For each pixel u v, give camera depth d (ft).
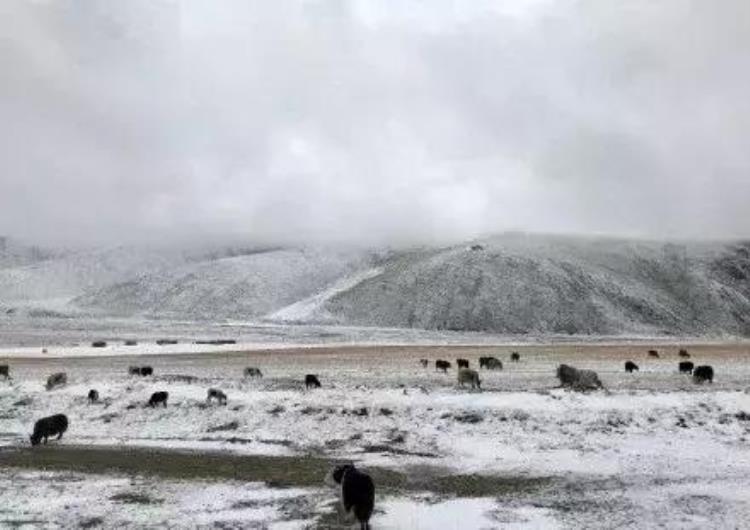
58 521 56.49
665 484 68.08
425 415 99.40
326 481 66.13
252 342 381.81
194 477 71.51
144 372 164.96
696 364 210.59
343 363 209.36
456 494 64.59
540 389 125.59
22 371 181.98
